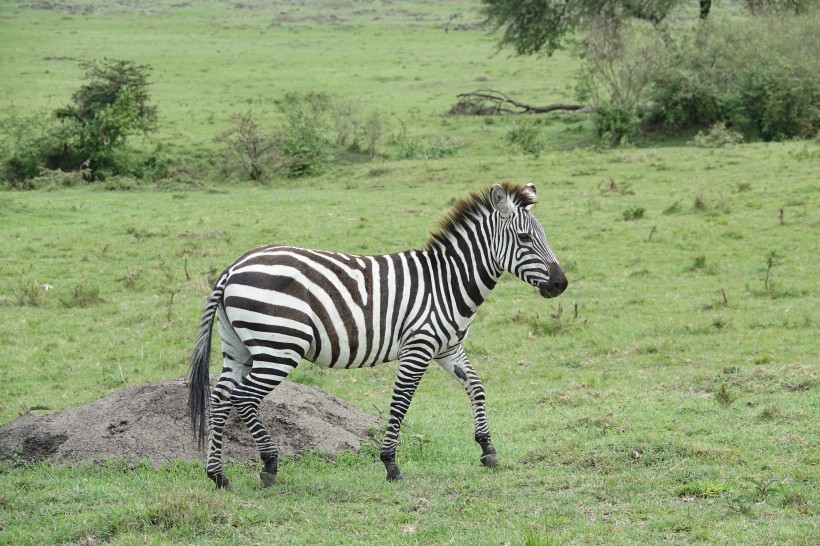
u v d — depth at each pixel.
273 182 89.88
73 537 17.72
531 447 24.44
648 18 116.31
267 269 19.56
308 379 36.56
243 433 23.66
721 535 17.20
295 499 19.83
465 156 97.06
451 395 34.00
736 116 99.06
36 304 48.28
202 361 19.80
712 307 43.72
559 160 86.25
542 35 122.75
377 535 17.73
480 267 21.27
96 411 24.20
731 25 105.81
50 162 96.12
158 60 157.88
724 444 23.39
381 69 156.25
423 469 22.53
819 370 31.14
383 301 20.36
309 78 145.12
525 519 18.42
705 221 60.62
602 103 103.25
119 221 67.69
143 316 45.78
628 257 53.97
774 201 64.25
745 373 32.12
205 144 101.94
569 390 32.47
